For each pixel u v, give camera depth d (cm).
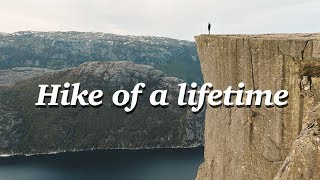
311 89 2852
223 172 3800
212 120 4031
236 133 3609
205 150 4228
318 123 2298
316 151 2208
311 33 3916
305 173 2234
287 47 3222
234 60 3600
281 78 3222
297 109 3091
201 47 4022
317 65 2755
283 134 3209
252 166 3444
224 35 3881
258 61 3394
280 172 2436
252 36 3738
